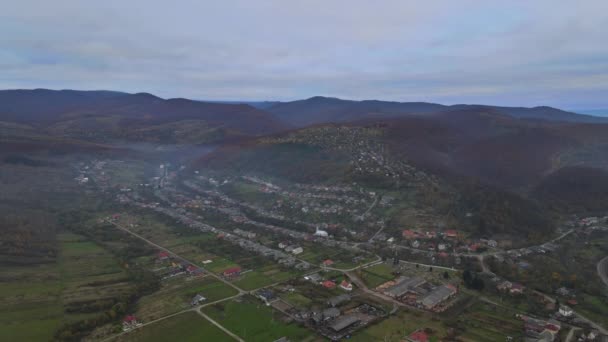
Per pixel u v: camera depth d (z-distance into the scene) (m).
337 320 155.25
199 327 154.00
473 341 143.25
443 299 175.50
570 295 179.38
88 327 152.75
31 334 147.12
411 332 149.25
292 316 162.38
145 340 145.62
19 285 186.25
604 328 152.38
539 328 150.25
